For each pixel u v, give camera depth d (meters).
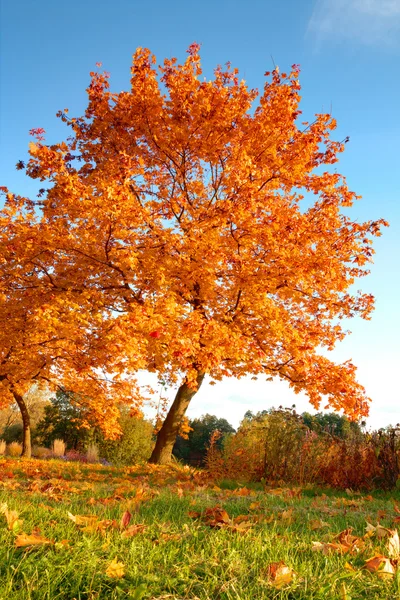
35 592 2.08
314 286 10.97
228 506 4.58
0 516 3.29
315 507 4.81
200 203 11.68
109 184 8.41
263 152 10.43
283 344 10.76
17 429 35.06
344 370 10.58
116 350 8.55
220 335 9.03
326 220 10.39
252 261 9.81
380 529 3.37
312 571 2.49
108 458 24.91
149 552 2.68
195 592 2.19
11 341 11.20
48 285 10.46
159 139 11.17
